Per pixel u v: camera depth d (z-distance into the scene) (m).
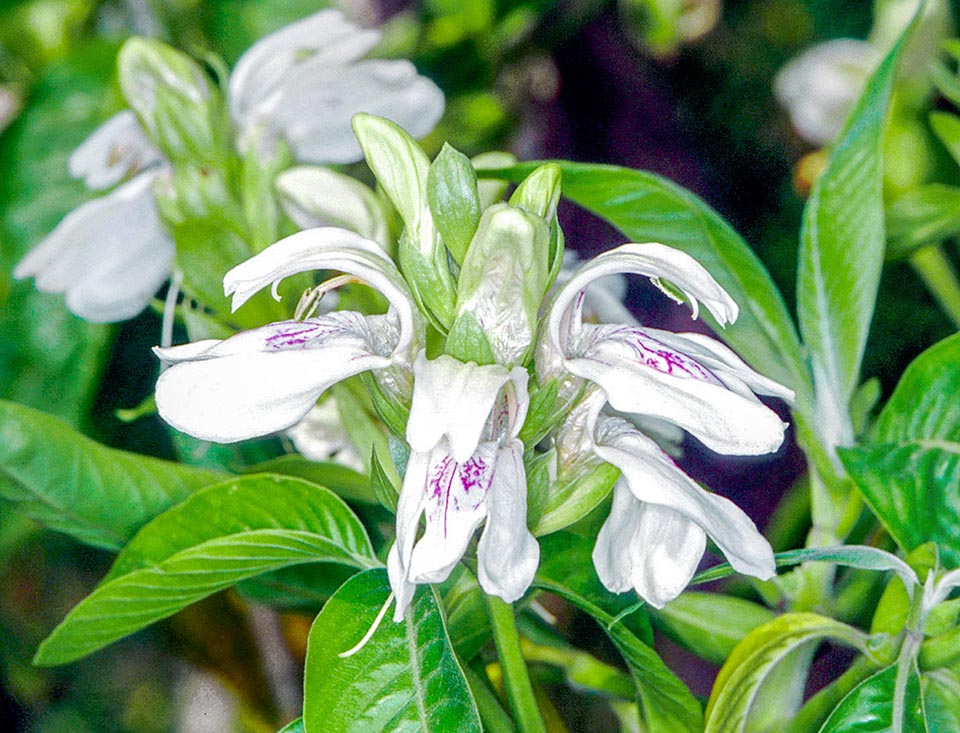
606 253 0.17
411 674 0.17
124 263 0.24
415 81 0.24
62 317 0.27
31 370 0.27
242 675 0.25
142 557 0.19
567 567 0.20
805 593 0.21
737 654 0.19
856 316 0.21
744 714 0.19
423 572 0.16
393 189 0.17
